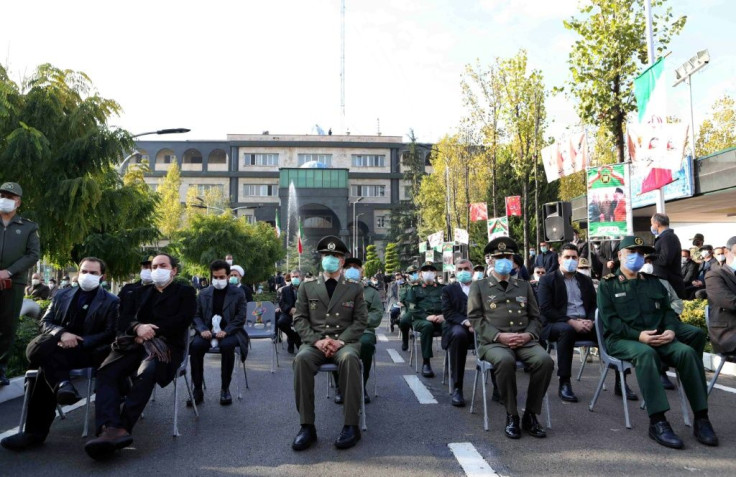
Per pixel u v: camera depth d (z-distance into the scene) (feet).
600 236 37.19
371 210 233.35
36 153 32.65
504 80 69.62
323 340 17.10
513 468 13.32
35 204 35.22
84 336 17.30
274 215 227.61
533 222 98.22
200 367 21.81
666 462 13.52
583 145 43.09
